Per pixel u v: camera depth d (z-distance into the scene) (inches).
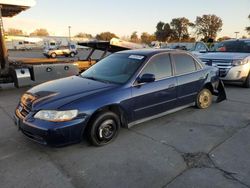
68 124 136.0
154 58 183.3
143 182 119.0
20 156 143.4
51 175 124.7
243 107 241.6
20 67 301.1
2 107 243.9
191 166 133.0
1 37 291.9
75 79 181.0
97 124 149.7
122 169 130.0
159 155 144.7
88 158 140.9
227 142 162.2
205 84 224.4
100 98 148.3
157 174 125.5
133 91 164.1
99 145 153.9
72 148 152.4
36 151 149.2
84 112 141.0
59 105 137.3
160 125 191.0
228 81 331.9
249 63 333.7
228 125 192.2
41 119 135.9
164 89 184.2
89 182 119.0
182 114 217.3
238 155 144.9
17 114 152.3
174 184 117.3
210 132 178.5
